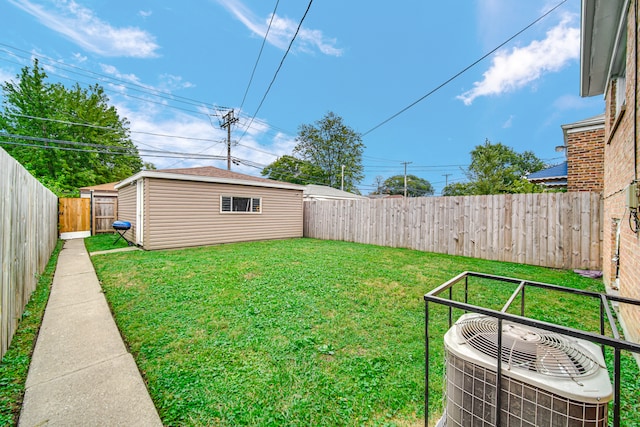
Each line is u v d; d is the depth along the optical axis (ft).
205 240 29.27
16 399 5.98
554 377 3.36
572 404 3.15
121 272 16.71
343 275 15.88
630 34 8.47
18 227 10.07
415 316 10.32
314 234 37.11
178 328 9.37
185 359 7.54
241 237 32.30
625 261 9.48
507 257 20.34
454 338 4.39
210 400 5.99
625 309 9.16
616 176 11.52
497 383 3.66
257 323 9.71
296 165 100.27
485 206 21.57
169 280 14.90
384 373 6.91
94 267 18.12
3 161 8.26
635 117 7.75
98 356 7.72
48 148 61.00
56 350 8.04
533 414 3.40
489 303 11.60
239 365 7.26
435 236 24.49
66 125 65.26
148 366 7.23
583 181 20.22
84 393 6.20
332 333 8.98
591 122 19.72
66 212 35.83
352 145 100.27
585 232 17.38
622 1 8.98
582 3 9.21
